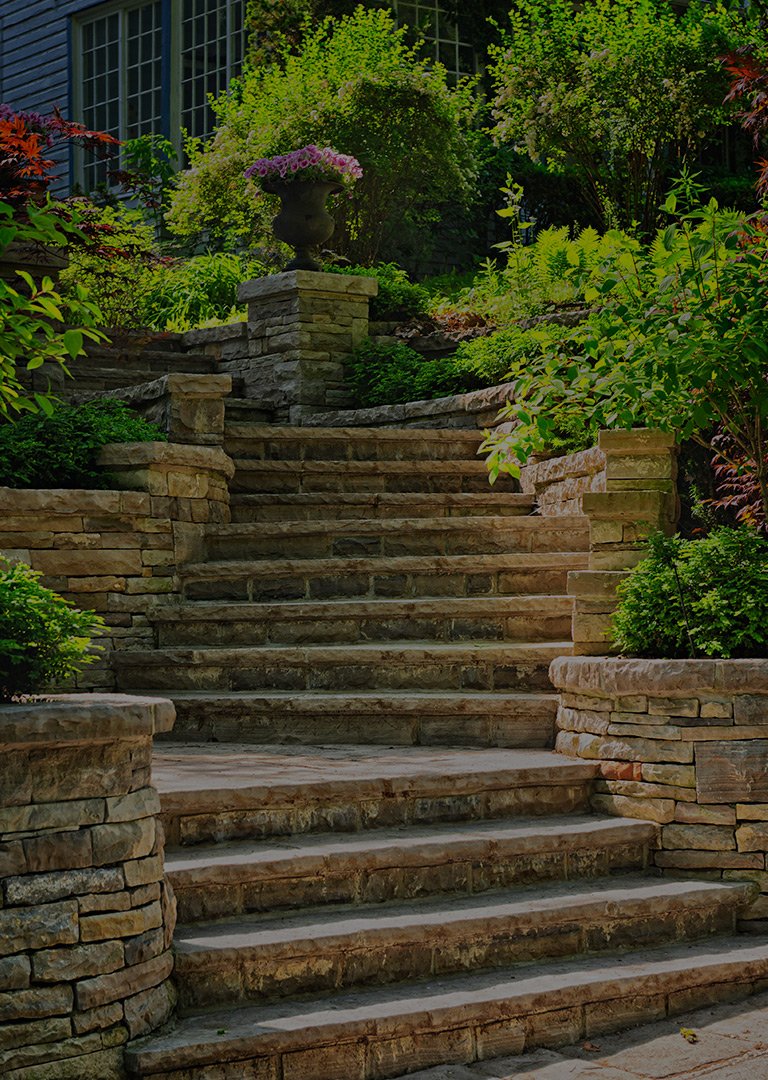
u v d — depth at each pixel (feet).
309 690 22.56
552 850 17.30
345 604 23.52
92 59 60.54
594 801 18.99
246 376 37.09
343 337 36.35
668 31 46.34
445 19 55.01
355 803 17.35
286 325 35.99
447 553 25.85
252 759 19.54
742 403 20.98
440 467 29.09
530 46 47.32
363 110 44.88
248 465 28.07
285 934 14.70
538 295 34.83
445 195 47.09
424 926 15.17
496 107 50.70
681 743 18.06
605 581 20.76
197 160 47.91
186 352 38.45
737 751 17.81
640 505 21.36
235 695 22.27
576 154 47.26
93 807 13.29
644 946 16.72
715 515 22.68
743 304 19.54
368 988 14.93
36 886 12.76
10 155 30.12
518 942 15.90
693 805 17.90
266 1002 14.37
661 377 19.61
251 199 45.09
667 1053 14.28
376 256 46.80
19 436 24.73
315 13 51.52
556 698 20.95
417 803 17.78
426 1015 13.98
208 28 56.90
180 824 16.17
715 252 20.21
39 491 23.08
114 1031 12.98
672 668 18.03
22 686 15.29
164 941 13.83
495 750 20.67
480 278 44.50
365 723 21.54
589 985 14.97
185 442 26.43
